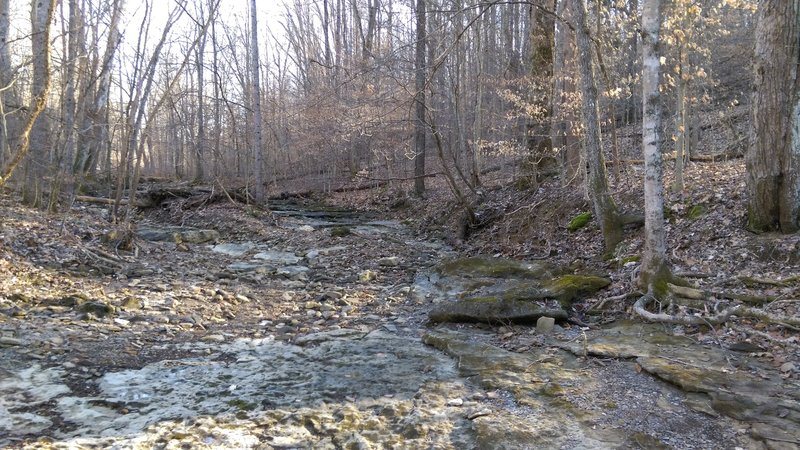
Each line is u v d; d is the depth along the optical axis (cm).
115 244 1072
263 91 2900
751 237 793
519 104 1362
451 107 1825
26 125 727
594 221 1092
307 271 1069
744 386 479
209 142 2772
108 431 427
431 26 1480
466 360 580
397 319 771
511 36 1856
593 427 432
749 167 809
